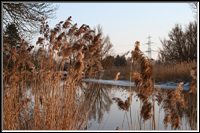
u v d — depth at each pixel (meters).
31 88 4.90
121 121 6.27
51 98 4.25
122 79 23.77
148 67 3.11
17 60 4.83
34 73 4.89
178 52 26.86
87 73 4.66
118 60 26.50
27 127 4.45
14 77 4.76
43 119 4.23
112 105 8.82
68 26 4.61
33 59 5.10
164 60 29.45
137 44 3.27
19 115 4.75
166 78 17.81
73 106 4.36
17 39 9.85
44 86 4.40
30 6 10.76
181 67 18.39
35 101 4.38
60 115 4.18
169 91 3.79
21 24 10.99
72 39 4.67
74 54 4.29
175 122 3.70
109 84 19.98
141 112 3.26
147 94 3.20
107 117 6.77
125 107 3.51
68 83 4.23
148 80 3.15
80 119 4.38
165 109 3.79
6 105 4.36
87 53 4.29
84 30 4.68
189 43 25.78
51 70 4.52
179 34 26.83
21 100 4.70
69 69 4.37
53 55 4.65
